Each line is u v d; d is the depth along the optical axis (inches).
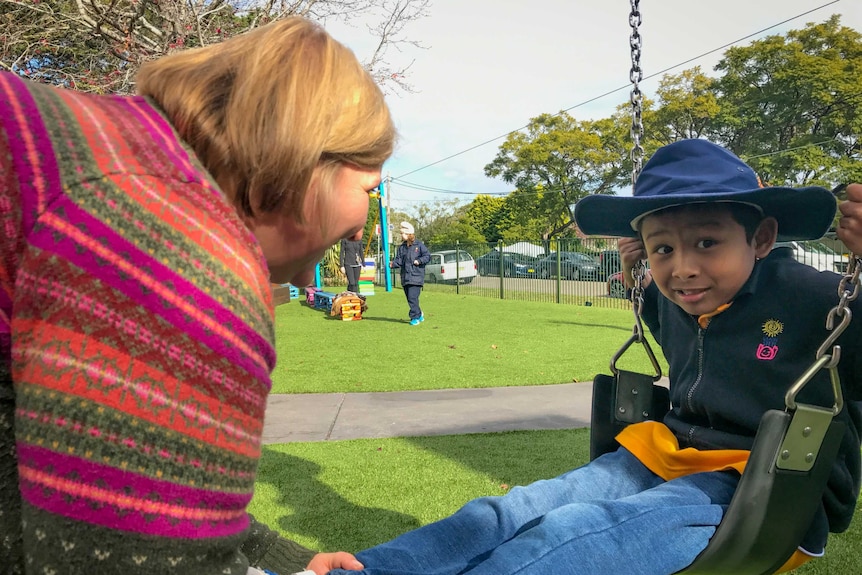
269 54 36.3
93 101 35.1
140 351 28.0
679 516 59.8
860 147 1339.8
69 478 27.1
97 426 27.2
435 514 121.3
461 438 171.0
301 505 126.2
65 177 29.2
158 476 28.1
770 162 1328.7
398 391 231.5
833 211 68.0
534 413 197.2
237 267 31.5
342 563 54.5
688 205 70.4
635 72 91.9
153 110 35.7
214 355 29.7
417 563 56.2
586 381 245.4
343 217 38.9
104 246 28.4
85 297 27.8
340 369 275.9
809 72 1304.1
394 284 967.6
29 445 27.3
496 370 269.6
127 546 27.7
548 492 68.6
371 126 38.7
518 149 1743.4
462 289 820.0
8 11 316.8
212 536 30.3
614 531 56.7
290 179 35.4
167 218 30.0
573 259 645.9
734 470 69.2
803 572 97.3
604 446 83.3
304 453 159.6
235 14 338.0
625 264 84.0
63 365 27.3
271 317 33.9
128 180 30.0
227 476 30.8
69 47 333.4
